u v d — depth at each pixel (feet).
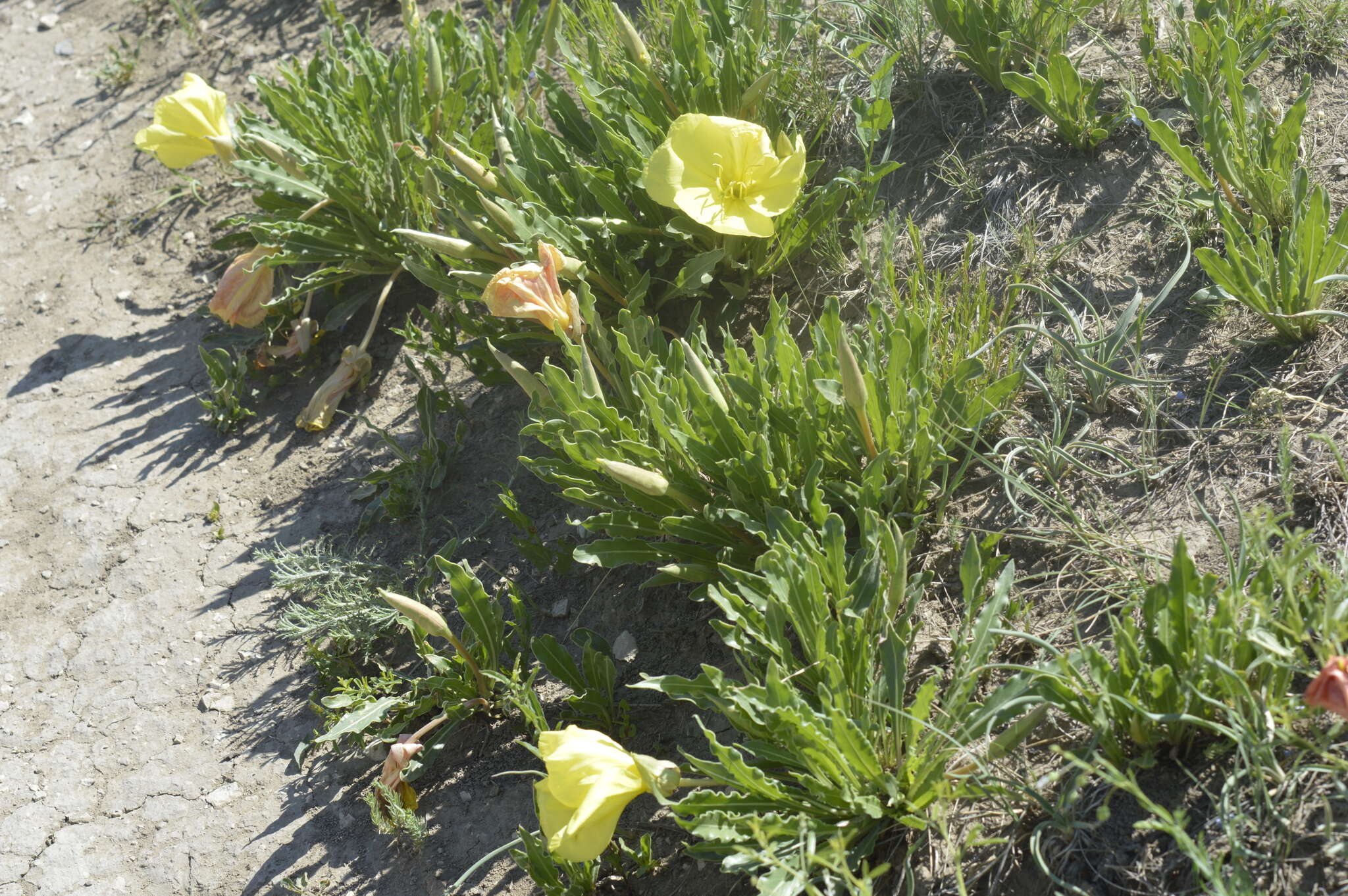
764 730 6.74
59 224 15.38
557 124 11.47
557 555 9.53
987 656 6.60
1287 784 5.60
